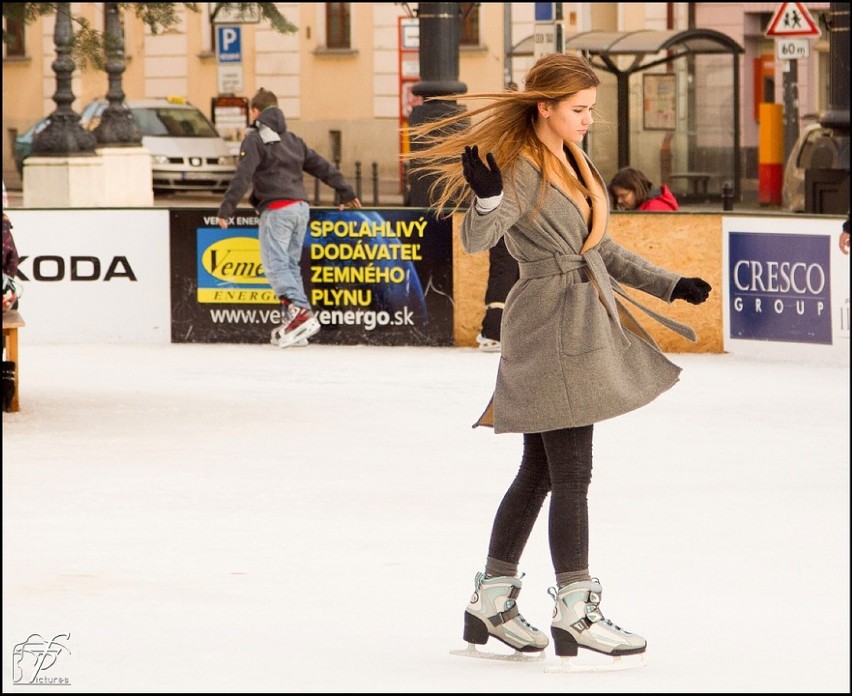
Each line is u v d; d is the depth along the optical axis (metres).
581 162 13.04
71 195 55.69
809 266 30.62
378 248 33.19
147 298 34.19
